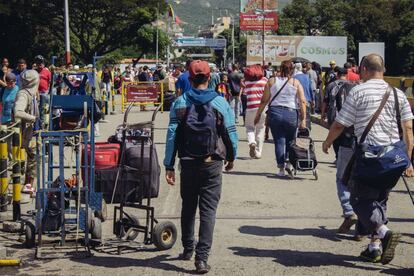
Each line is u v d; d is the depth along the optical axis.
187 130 7.09
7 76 13.26
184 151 7.18
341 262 7.62
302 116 12.94
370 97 7.16
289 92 12.84
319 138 20.17
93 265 7.50
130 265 7.49
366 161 6.98
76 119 9.06
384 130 7.13
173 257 7.80
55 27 58.94
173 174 7.27
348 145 8.55
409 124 7.24
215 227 9.24
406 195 11.59
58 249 7.98
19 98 10.63
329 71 24.25
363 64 7.39
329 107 11.40
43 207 8.20
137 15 60.81
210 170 7.14
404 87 19.67
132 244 8.08
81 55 62.84
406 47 82.00
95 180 9.88
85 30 62.81
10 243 8.47
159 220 9.53
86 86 10.59
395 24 81.38
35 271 7.30
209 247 7.22
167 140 7.16
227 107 7.22
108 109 29.41
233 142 7.21
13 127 10.06
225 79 26.27
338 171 8.77
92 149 8.52
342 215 9.95
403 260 7.71
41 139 8.06
